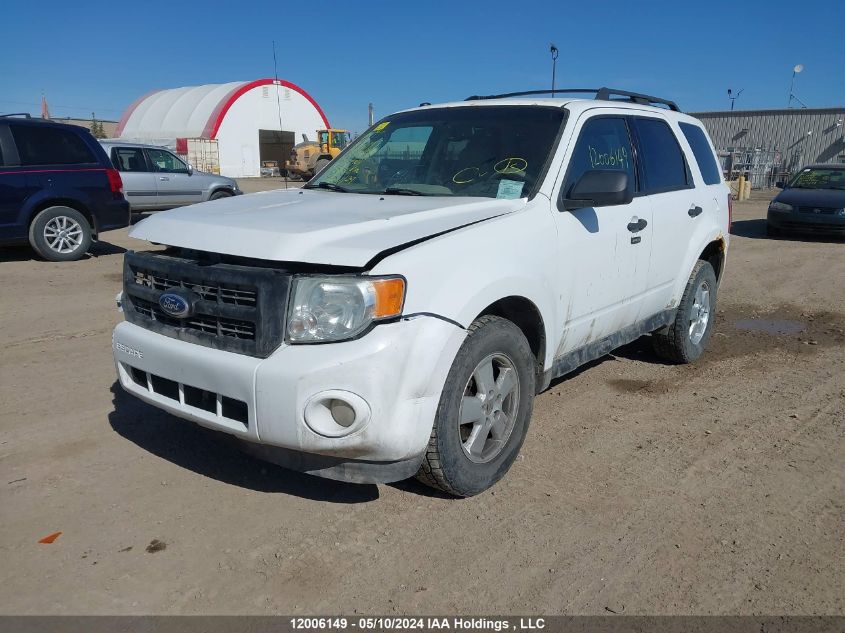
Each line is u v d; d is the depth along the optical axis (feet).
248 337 9.98
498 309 12.19
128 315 11.84
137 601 9.03
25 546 10.14
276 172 151.12
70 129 34.22
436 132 14.83
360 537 10.52
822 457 13.60
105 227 35.37
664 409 15.98
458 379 10.61
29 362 18.34
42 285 28.27
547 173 13.03
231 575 9.57
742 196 90.89
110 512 11.07
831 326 24.40
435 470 10.74
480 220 11.59
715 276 20.29
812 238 49.14
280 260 9.66
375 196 13.16
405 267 9.83
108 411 15.07
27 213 32.89
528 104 14.67
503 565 9.91
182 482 12.05
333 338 9.53
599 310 14.43
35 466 12.53
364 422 9.50
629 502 11.71
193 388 10.48
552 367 13.47
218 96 148.15
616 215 14.52
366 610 8.95
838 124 135.13
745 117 145.79
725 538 10.73
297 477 12.32
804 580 9.75
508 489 12.04
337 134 132.77
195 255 10.96
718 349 21.21
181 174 51.08
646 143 16.55
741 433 14.69
